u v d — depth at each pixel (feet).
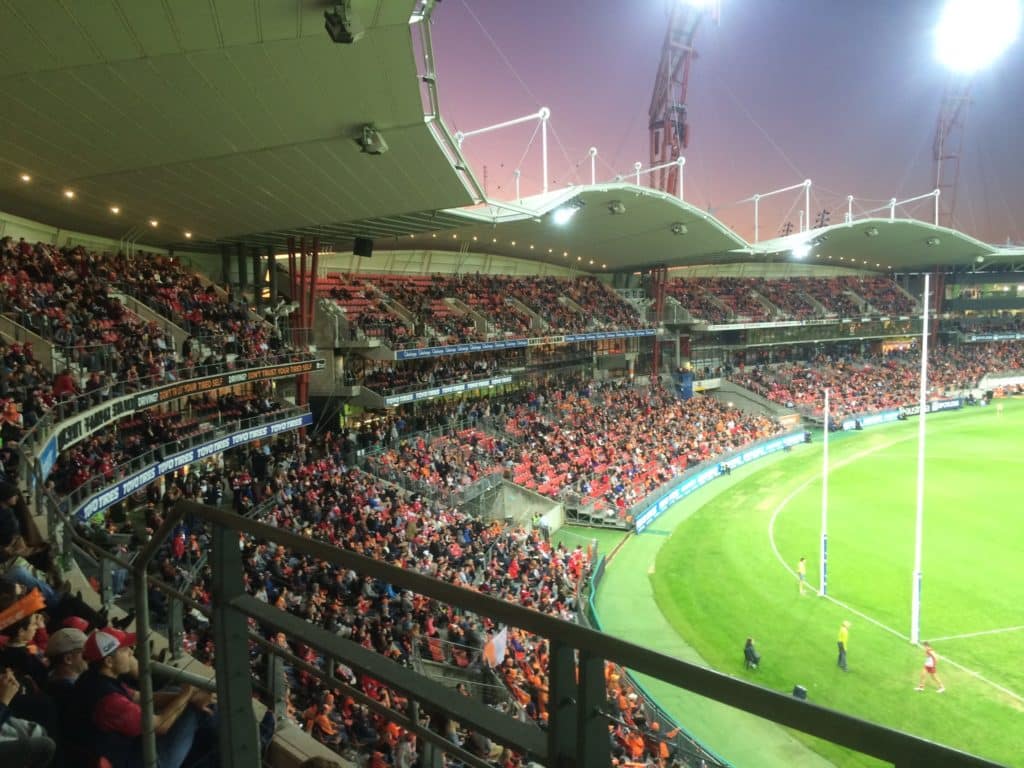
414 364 148.77
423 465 113.60
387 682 7.86
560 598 79.15
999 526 117.19
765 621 84.64
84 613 20.63
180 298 101.35
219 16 47.16
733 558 106.32
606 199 144.25
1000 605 86.28
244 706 9.85
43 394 57.16
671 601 92.02
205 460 97.04
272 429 97.96
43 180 75.56
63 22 44.11
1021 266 294.25
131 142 66.33
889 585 93.81
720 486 149.18
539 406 166.30
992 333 283.59
